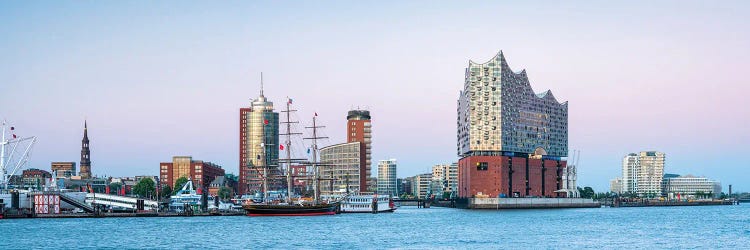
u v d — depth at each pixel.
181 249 199.62
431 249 199.50
